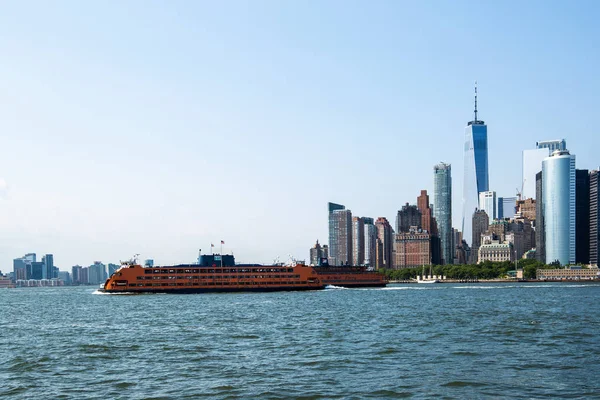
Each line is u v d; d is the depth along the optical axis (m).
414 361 95.62
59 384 82.25
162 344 118.62
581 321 154.50
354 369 89.69
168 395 75.06
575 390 75.06
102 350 111.44
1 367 95.56
